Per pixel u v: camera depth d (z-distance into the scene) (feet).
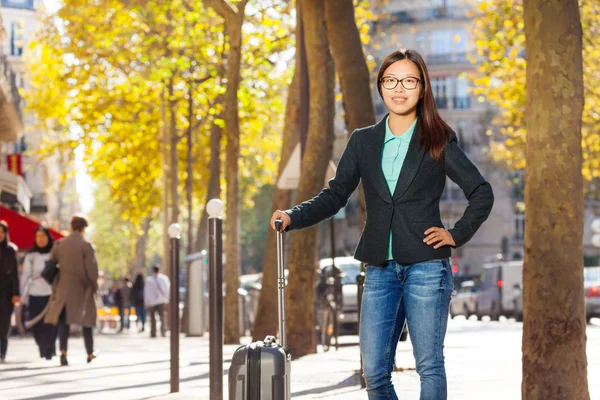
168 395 41.81
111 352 80.18
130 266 294.87
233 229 95.71
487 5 123.75
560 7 29.84
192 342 100.27
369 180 22.00
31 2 265.75
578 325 29.55
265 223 331.98
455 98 304.50
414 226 21.61
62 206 359.46
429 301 21.49
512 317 156.25
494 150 154.61
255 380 20.43
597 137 129.49
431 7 306.76
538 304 29.66
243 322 116.16
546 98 29.81
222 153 145.18
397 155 21.89
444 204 301.22
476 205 21.50
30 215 245.04
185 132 136.98
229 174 95.14
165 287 119.55
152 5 112.98
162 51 120.57
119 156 141.59
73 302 60.80
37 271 64.13
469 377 48.47
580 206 29.78
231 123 94.17
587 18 124.98
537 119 29.94
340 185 22.45
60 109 136.15
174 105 134.92
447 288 21.68
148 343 98.89
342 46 54.60
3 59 132.57
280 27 113.70
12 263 63.26
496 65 124.57
